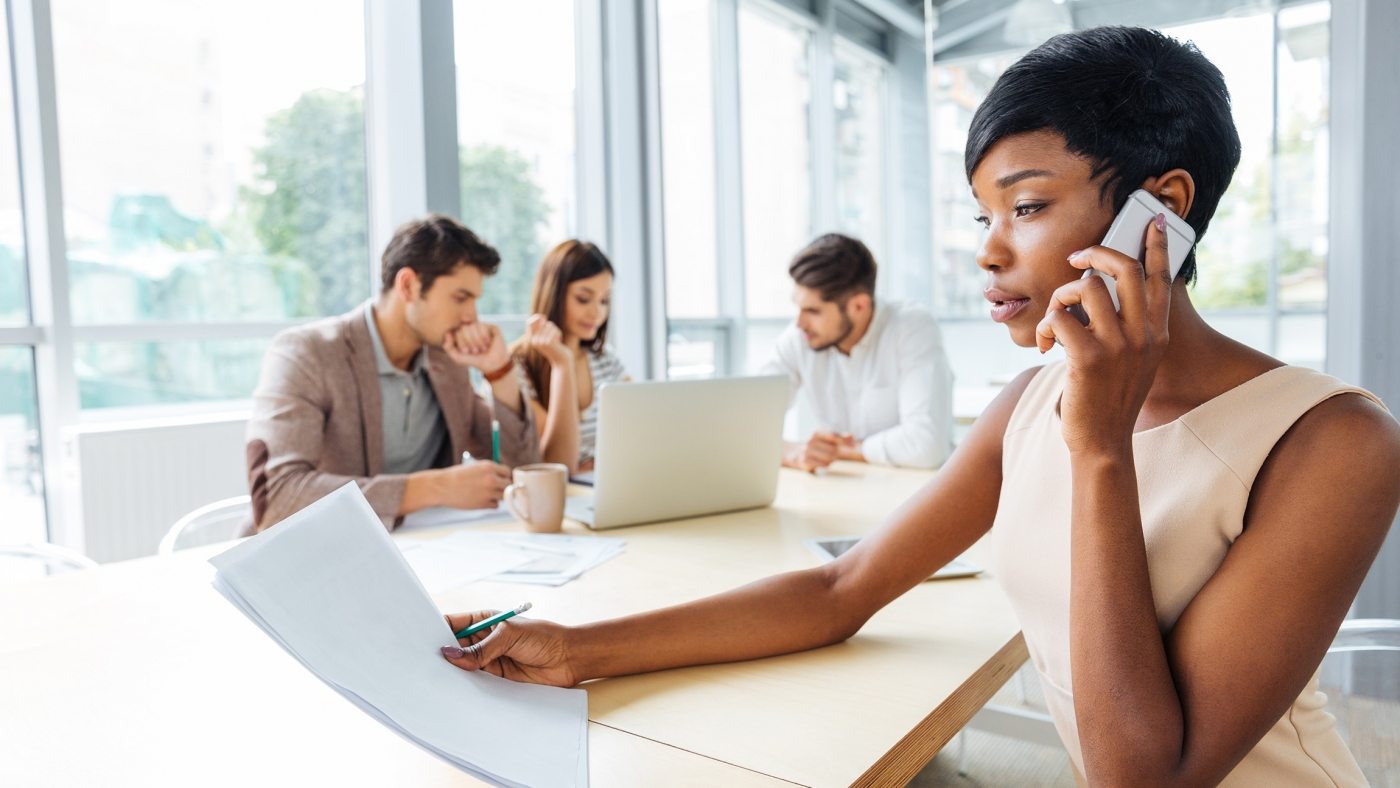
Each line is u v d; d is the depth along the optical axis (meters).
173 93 2.54
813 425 3.78
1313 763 0.66
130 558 2.31
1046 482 0.76
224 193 2.66
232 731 0.70
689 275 3.88
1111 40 0.65
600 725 0.70
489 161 3.25
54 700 0.76
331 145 2.88
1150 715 0.60
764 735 0.69
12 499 2.33
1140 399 0.63
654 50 3.62
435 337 1.89
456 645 0.74
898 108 4.04
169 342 2.57
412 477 1.52
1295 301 2.48
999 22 3.14
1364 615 2.35
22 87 2.26
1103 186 0.64
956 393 3.33
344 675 0.59
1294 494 0.60
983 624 0.95
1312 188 2.44
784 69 4.22
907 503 0.92
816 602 0.88
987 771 1.86
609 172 3.71
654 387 1.40
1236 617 0.60
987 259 0.69
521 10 3.33
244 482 2.55
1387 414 0.61
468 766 0.57
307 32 2.80
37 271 2.31
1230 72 2.53
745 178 4.08
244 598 0.59
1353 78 2.36
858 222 4.16
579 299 2.49
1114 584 0.62
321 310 2.90
